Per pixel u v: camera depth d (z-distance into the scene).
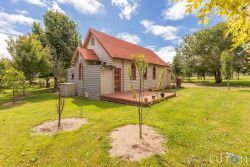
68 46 26.69
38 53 19.61
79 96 16.64
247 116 8.84
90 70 15.42
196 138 5.89
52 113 9.80
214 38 37.56
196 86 31.41
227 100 14.12
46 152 5.02
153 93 16.94
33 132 6.61
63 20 27.33
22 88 17.86
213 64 38.38
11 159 4.67
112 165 4.36
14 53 19.00
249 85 33.22
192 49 41.81
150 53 27.70
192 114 9.25
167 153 4.89
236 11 2.20
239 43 2.82
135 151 5.04
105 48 16.44
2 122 8.05
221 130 6.70
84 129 6.87
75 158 4.70
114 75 16.48
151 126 7.21
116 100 13.28
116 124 7.46
